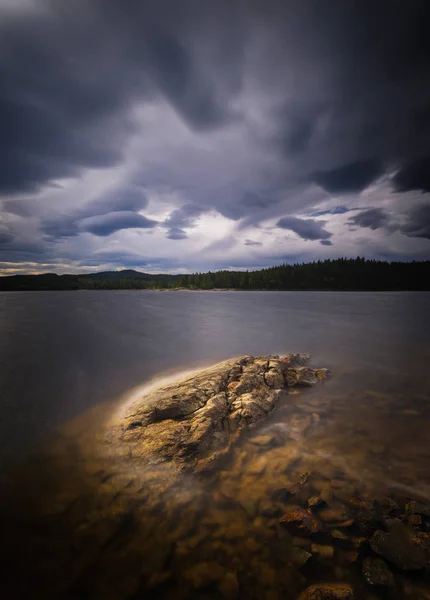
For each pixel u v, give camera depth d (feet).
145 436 23.35
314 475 18.90
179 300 275.80
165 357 54.39
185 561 12.78
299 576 12.10
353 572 12.22
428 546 13.26
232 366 38.11
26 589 11.57
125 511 15.71
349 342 68.49
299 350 60.23
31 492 17.24
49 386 37.76
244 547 13.46
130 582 11.85
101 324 103.24
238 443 23.06
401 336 76.89
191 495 16.98
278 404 30.86
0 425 26.48
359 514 15.33
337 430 25.39
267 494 17.08
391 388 36.24
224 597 11.28
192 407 26.81
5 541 13.74
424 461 20.66
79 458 20.92
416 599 11.18
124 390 36.24
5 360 51.44
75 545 13.56
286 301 252.83
